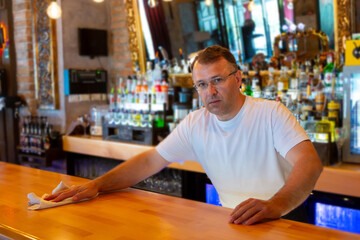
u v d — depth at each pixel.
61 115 4.66
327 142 2.55
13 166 2.34
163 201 1.57
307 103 3.07
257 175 1.73
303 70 3.29
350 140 2.64
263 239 1.13
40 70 4.75
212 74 1.60
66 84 4.57
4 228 1.27
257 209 1.29
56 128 4.73
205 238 1.14
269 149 1.70
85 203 1.55
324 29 3.40
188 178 3.17
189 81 4.12
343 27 3.29
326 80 3.14
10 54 4.98
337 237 1.14
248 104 1.73
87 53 4.75
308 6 3.46
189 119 1.91
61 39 4.57
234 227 1.24
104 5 4.96
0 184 1.88
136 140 3.56
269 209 1.29
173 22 4.32
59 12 3.98
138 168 1.83
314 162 1.50
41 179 1.98
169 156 1.90
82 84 4.70
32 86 4.94
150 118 3.51
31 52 4.89
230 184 1.81
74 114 4.71
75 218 1.35
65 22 4.59
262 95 3.08
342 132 2.66
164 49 4.30
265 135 1.69
